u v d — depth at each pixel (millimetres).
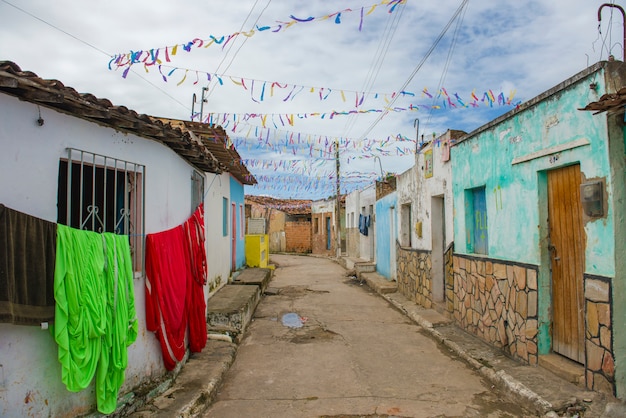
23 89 3184
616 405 4121
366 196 19688
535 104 5488
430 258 9836
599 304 4391
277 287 14672
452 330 7969
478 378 5707
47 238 3391
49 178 3531
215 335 7340
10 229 3154
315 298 12453
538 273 5477
